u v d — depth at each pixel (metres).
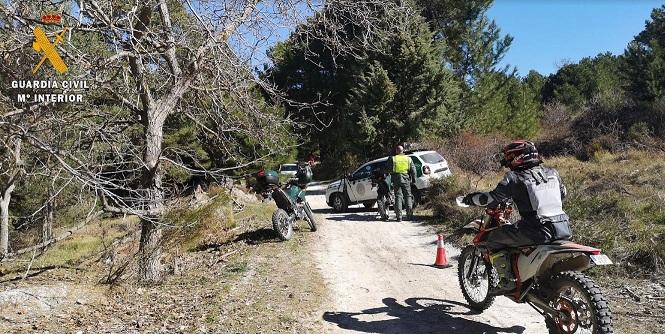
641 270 7.38
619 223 8.91
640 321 5.69
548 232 5.13
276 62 9.99
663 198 10.78
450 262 8.96
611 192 11.74
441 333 5.68
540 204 5.17
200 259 9.61
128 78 7.95
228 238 11.30
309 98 35.53
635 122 27.36
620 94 34.75
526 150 5.33
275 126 9.70
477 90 34.31
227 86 8.59
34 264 10.61
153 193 7.90
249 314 6.27
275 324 5.93
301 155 36.78
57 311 6.57
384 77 26.69
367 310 6.49
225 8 8.21
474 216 11.10
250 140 10.56
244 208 15.52
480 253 6.22
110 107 8.77
